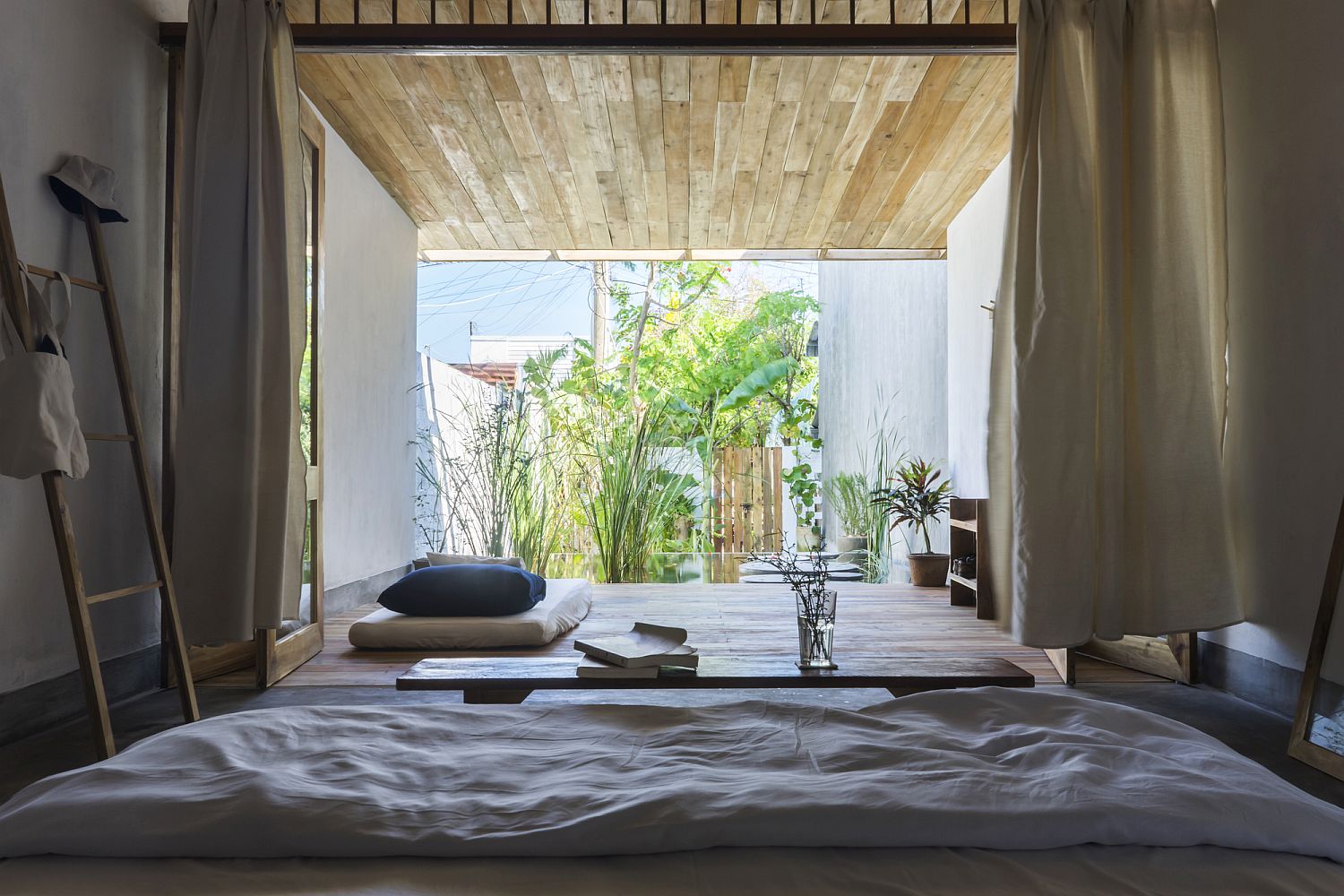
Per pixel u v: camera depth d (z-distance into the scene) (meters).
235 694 3.38
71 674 3.00
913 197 6.04
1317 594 2.93
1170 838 1.10
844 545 7.66
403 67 4.28
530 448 6.73
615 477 6.71
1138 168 3.35
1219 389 3.35
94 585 3.15
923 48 3.55
